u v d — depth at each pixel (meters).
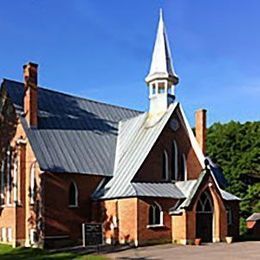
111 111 58.31
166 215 46.47
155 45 54.81
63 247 45.09
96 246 43.06
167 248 41.72
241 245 44.44
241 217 69.56
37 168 46.28
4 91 51.19
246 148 74.62
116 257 35.47
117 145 54.06
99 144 52.50
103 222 47.19
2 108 51.59
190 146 52.62
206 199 48.28
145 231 44.59
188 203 46.09
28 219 47.00
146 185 47.06
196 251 38.94
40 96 51.91
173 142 51.09
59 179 46.56
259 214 67.94
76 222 47.25
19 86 51.88
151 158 48.66
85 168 48.59
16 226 46.81
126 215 45.19
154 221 45.62
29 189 47.19
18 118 48.81
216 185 48.72
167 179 49.69
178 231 46.06
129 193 45.03
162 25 55.25
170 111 51.31
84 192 48.31
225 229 48.72
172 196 47.00
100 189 49.00
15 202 47.16
